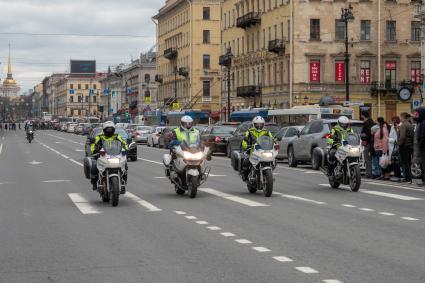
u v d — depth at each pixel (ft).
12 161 131.75
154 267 33.06
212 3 381.19
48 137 326.65
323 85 247.29
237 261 34.35
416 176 85.76
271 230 44.45
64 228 46.11
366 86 249.96
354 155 69.77
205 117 262.47
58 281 30.48
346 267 32.73
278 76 262.26
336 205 58.29
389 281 29.81
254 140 66.95
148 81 501.15
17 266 33.76
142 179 87.61
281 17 257.75
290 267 32.78
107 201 61.52
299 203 59.88
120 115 516.32
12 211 55.67
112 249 38.01
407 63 253.24
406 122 79.61
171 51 413.59
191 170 63.98
